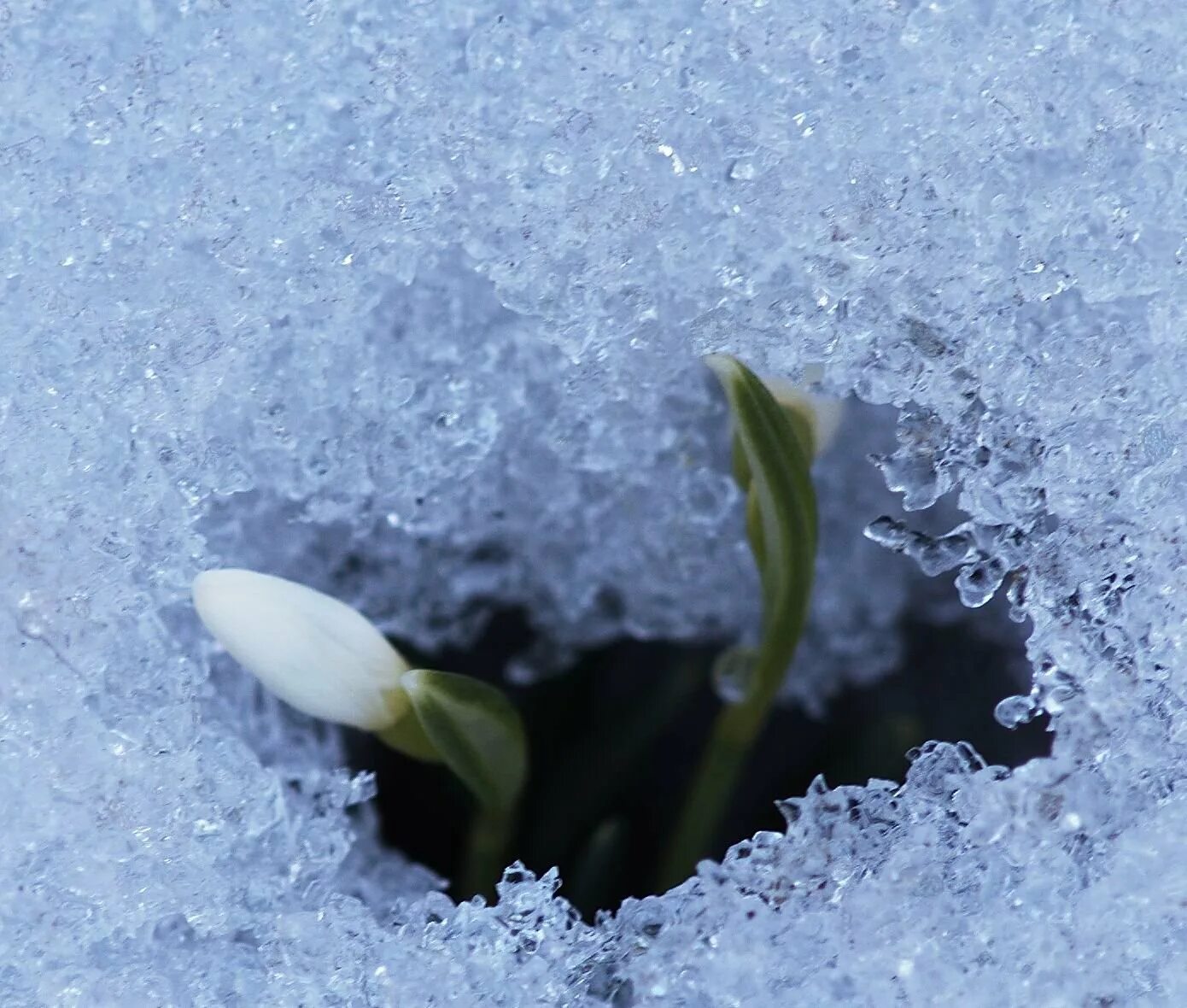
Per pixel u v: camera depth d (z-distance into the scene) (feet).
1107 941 1.01
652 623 1.19
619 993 1.02
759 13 1.06
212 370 1.06
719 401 1.14
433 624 1.18
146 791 1.04
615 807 1.19
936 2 1.06
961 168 1.05
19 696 1.04
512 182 1.06
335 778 1.11
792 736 1.20
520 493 1.16
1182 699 1.03
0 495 1.05
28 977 1.02
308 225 1.07
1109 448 1.05
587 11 1.07
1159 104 1.06
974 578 1.06
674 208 1.06
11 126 1.07
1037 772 1.03
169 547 1.06
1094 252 1.05
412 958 1.03
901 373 1.07
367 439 1.11
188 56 1.07
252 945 1.04
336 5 1.07
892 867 1.02
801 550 1.10
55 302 1.06
